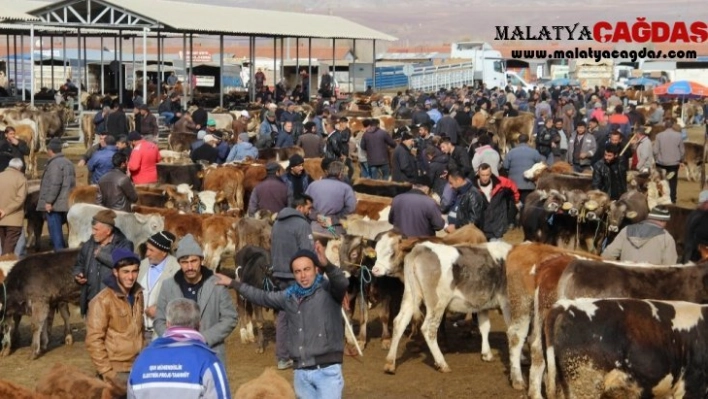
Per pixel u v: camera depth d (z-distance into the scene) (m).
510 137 37.38
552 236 16.98
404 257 13.12
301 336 8.96
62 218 18.19
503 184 15.65
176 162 24.14
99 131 33.16
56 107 39.69
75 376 8.76
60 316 15.72
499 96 54.28
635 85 74.44
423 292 12.70
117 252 9.30
